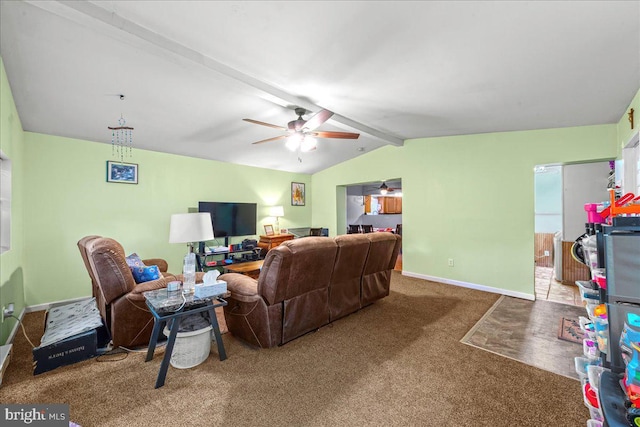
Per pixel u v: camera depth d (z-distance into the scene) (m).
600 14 1.49
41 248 3.39
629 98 2.56
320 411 1.64
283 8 1.60
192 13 1.67
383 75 2.35
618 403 0.81
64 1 1.53
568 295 3.93
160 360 2.18
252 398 1.75
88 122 3.24
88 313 2.49
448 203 4.49
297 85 2.58
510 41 1.79
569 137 3.51
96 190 3.80
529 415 1.61
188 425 1.53
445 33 1.75
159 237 4.37
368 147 5.31
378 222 9.39
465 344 2.45
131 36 1.79
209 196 5.01
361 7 1.56
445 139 4.52
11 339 2.57
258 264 4.36
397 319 3.02
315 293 2.63
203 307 2.06
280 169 6.18
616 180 3.06
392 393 1.79
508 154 3.95
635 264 0.94
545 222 6.53
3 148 2.27
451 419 1.58
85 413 1.61
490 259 4.09
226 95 2.84
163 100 2.88
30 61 2.15
